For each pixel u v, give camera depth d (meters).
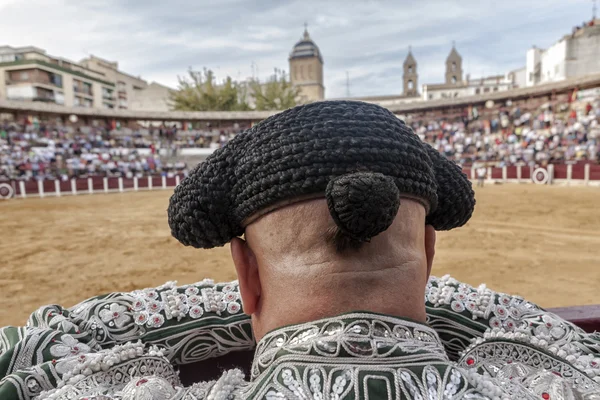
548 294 4.21
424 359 0.45
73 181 17.42
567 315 1.11
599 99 17.70
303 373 0.44
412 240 0.50
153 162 21.56
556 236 6.94
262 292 0.52
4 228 8.91
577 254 5.75
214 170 0.53
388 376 0.43
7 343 0.73
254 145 0.50
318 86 54.72
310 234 0.46
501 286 4.50
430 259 0.62
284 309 0.48
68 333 0.77
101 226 9.07
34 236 7.95
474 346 0.71
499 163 18.02
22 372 0.62
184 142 24.58
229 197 0.53
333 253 0.46
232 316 0.87
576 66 25.05
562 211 9.43
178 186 0.58
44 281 5.00
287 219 0.47
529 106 20.02
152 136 24.03
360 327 0.45
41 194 16.64
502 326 0.85
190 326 0.85
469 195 0.63
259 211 0.49
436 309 0.88
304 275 0.47
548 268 5.11
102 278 5.11
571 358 0.68
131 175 19.95
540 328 0.84
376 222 0.39
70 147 20.50
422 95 40.44
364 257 0.47
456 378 0.45
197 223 0.54
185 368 0.93
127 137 23.02
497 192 13.57
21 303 4.26
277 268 0.48
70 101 36.38
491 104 20.23
